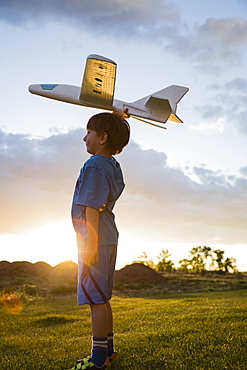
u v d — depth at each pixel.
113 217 3.10
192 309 9.95
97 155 3.10
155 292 36.03
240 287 42.44
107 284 2.94
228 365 3.62
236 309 8.48
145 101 5.08
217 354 4.06
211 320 6.71
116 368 3.60
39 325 8.81
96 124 3.15
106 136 3.13
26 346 5.30
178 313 9.10
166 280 53.75
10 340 6.04
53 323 9.05
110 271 3.02
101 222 2.98
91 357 2.86
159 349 4.41
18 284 38.12
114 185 3.05
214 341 4.70
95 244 2.87
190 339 4.92
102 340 2.86
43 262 51.03
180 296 25.95
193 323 6.54
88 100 4.70
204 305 11.83
